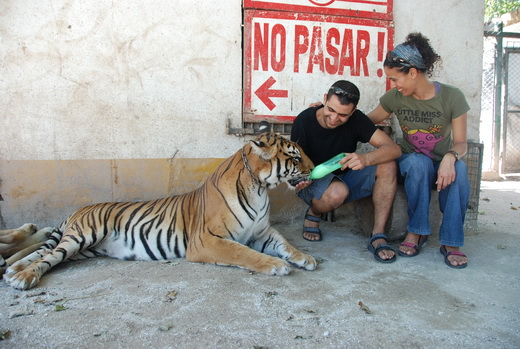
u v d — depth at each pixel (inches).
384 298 96.5
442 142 134.4
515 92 332.5
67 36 141.9
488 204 223.6
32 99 141.7
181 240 125.6
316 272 112.6
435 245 138.3
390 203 129.3
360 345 75.9
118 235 126.3
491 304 95.1
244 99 155.5
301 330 80.8
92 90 145.6
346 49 161.8
